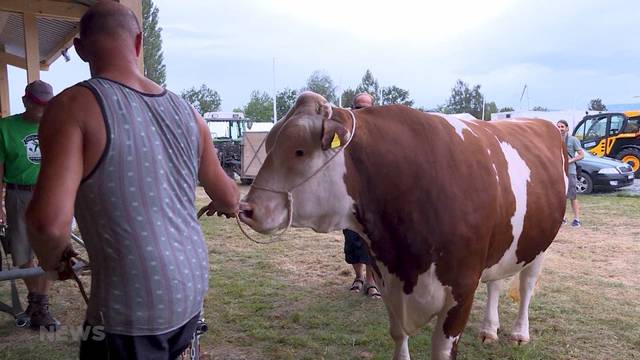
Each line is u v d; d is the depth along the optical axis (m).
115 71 1.60
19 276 2.76
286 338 4.18
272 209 2.60
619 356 3.89
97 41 1.60
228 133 22.08
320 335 4.25
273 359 3.87
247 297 5.21
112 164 1.48
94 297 1.58
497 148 3.21
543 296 5.20
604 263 6.51
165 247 1.55
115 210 1.49
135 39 1.67
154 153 1.55
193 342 2.17
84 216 1.52
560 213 3.72
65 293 5.21
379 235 2.75
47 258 1.46
